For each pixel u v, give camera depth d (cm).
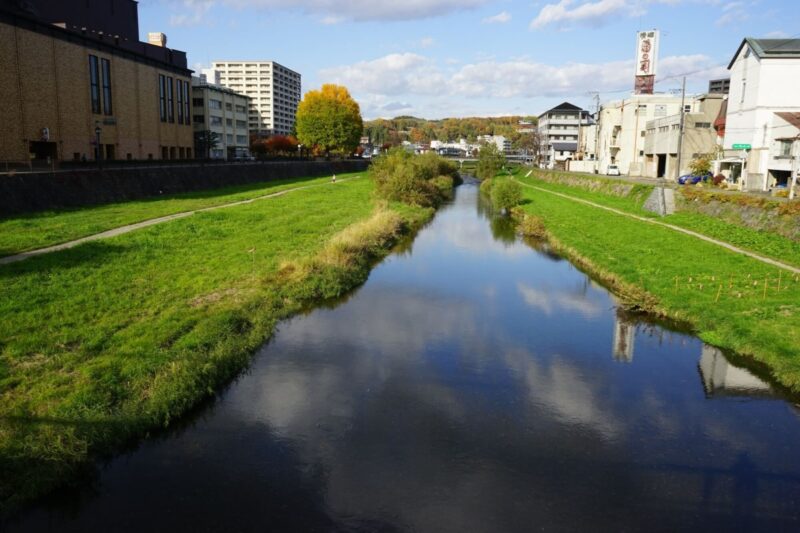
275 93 17138
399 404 1300
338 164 10162
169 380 1248
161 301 1778
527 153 17112
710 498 980
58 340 1395
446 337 1752
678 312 1880
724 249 2720
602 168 9012
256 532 875
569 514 935
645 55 8769
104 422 1073
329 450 1104
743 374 1493
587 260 2789
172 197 4756
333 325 1827
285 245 2748
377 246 3077
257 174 7144
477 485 1006
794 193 3547
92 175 4028
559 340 1741
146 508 922
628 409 1298
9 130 4672
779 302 1850
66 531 866
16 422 1027
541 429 1205
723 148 5309
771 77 4519
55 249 2377
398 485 1002
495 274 2645
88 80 5738
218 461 1055
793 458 1104
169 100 7644
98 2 6931
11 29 4656
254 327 1684
